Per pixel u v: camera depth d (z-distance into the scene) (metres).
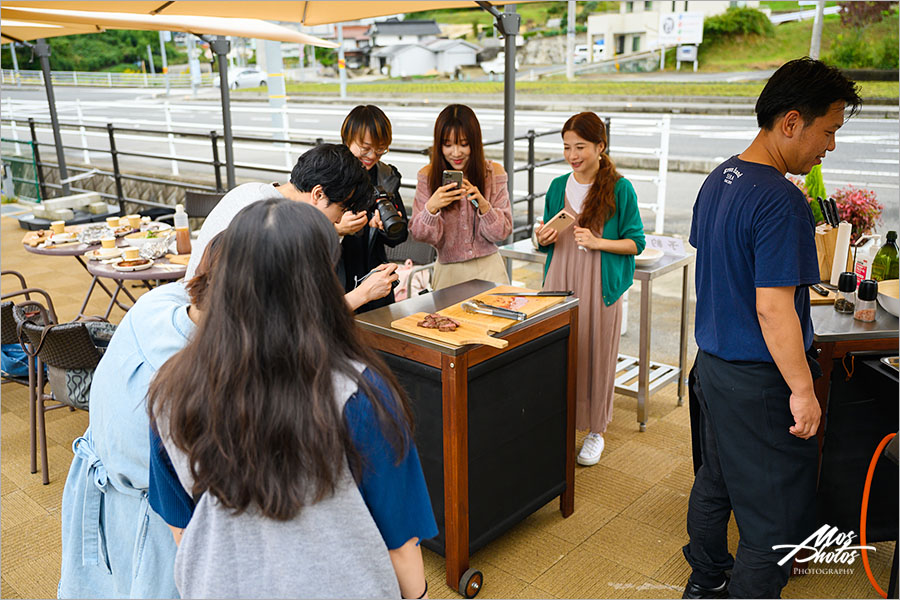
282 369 0.94
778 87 1.73
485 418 2.19
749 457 1.89
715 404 1.93
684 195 8.79
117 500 1.37
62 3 3.65
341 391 0.98
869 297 2.22
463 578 2.21
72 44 45.69
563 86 28.12
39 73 36.59
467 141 2.74
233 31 5.48
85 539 1.41
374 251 2.62
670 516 2.65
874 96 14.57
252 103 26.06
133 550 1.34
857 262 2.57
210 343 0.96
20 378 3.21
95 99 27.98
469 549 2.22
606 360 2.91
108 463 1.29
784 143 1.76
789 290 1.72
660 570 2.36
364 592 1.04
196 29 5.38
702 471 2.13
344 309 1.02
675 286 5.52
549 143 12.89
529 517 2.67
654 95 22.77
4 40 7.39
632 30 33.59
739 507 1.94
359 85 38.12
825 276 2.68
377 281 2.18
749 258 1.77
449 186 2.71
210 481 0.97
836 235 2.63
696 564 2.16
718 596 2.19
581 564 2.39
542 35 41.56
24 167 9.00
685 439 3.22
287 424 0.94
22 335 2.85
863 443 2.23
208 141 14.84
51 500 2.85
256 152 13.32
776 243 1.70
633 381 3.53
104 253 3.76
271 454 0.95
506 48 4.40
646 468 2.98
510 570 2.37
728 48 30.53
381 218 2.45
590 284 2.87
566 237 2.92
